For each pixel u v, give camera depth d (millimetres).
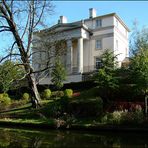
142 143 14844
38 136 18062
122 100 27438
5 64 29625
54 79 40625
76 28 49031
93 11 53062
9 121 26734
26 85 37375
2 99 39500
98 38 51156
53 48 33125
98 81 28031
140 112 22594
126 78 29688
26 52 31203
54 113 27625
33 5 31609
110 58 28453
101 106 25328
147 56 25438
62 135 18688
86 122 23594
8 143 14945
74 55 52344
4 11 30859
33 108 32156
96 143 14734
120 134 19484
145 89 24672
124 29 57250
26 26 31469
